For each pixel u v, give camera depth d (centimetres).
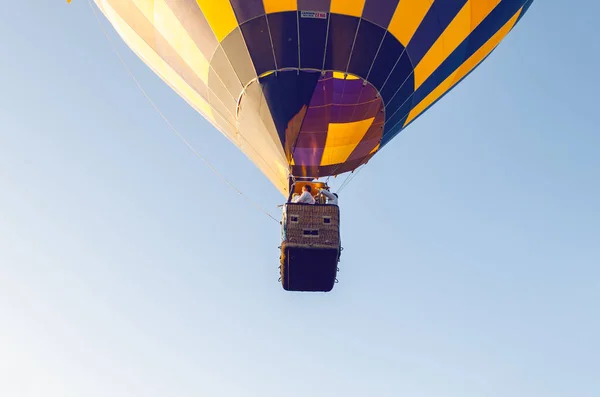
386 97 1362
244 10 1285
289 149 1391
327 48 1288
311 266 1266
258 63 1307
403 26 1311
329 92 1328
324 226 1253
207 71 1377
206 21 1322
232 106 1383
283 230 1256
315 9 1272
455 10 1357
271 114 1342
